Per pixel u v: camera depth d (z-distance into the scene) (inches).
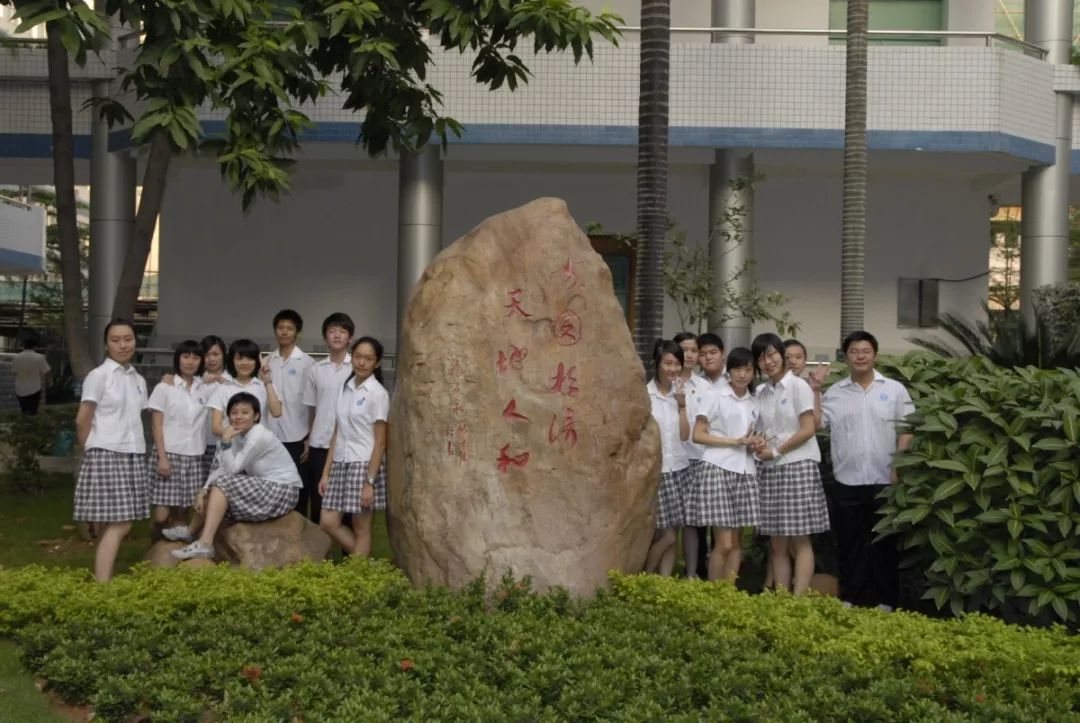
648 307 430.3
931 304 691.4
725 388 324.5
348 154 626.8
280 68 357.7
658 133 428.1
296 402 370.9
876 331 689.6
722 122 588.7
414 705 215.9
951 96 589.3
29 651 252.8
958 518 287.0
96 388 307.6
